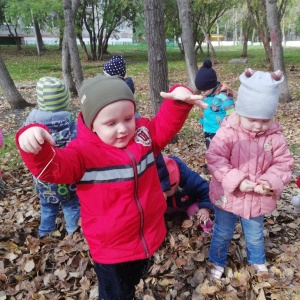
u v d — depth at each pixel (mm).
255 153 2525
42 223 3539
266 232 3434
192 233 3385
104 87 1827
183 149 6129
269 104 2359
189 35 9828
